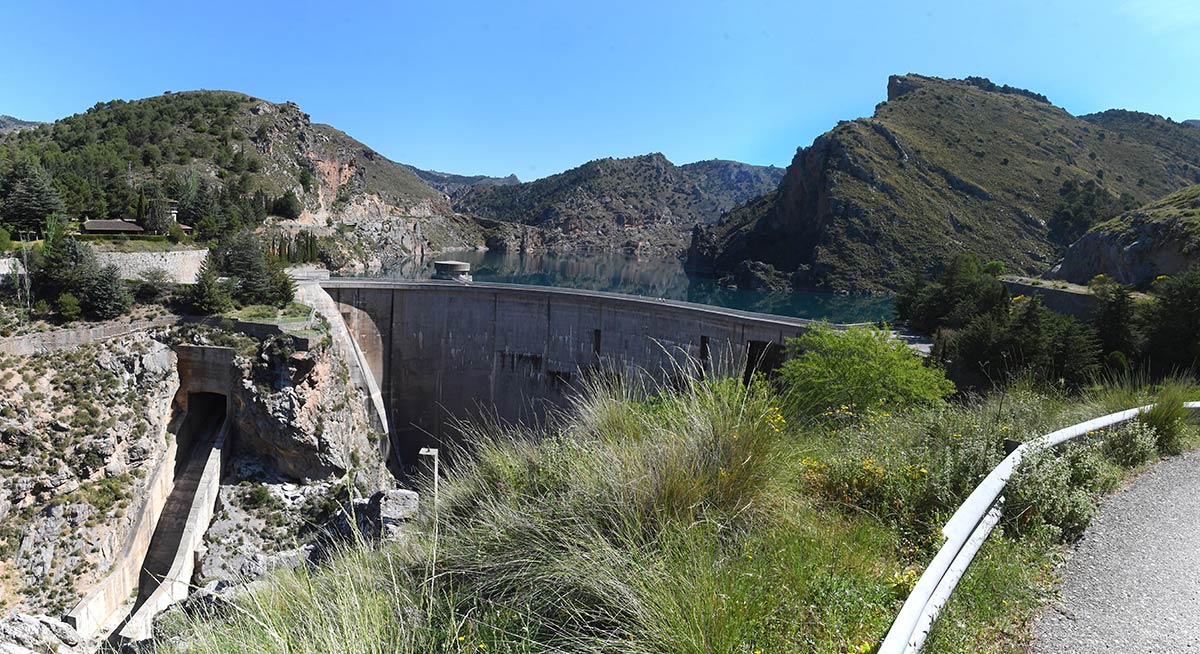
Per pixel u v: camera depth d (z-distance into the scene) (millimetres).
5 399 46219
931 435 11266
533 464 8688
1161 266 71188
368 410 61719
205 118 184750
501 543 6848
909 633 4906
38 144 142375
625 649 5090
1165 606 6555
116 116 171500
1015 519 8133
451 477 9273
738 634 5000
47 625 16172
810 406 13898
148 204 96375
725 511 6855
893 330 67812
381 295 65562
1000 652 5746
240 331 57719
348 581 6211
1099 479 9945
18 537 42625
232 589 9953
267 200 159250
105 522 45500
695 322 54562
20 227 77562
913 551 7461
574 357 61500
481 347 64750
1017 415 13008
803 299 165875
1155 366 41594
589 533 6445
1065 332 40344
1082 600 6684
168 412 54375
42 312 53750
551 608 5926
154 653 8492
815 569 6262
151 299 59594
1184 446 12406
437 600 6188
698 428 7598
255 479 54188
